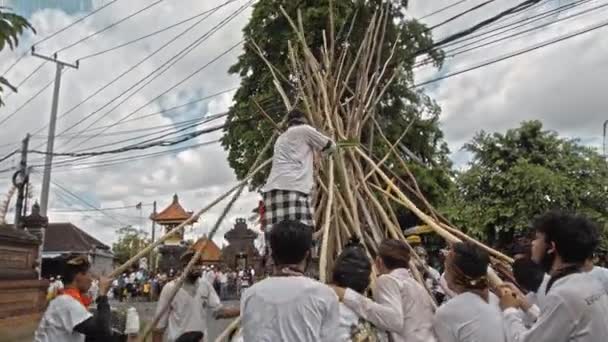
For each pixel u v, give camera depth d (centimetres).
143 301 2345
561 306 250
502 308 340
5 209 2006
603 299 253
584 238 264
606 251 1284
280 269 282
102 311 378
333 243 484
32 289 1371
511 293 346
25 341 1082
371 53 695
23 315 1319
